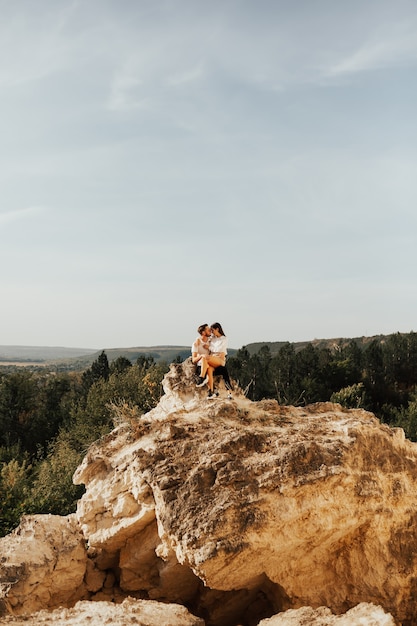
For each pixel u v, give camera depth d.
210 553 8.69
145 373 47.66
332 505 9.60
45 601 10.41
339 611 9.87
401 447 11.62
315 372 72.94
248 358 80.00
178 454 10.34
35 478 35.69
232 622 11.15
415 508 10.73
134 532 10.66
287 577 9.88
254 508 9.20
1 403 57.25
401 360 85.56
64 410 57.75
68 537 11.20
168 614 8.84
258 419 11.89
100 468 11.55
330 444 10.28
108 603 9.23
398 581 9.97
